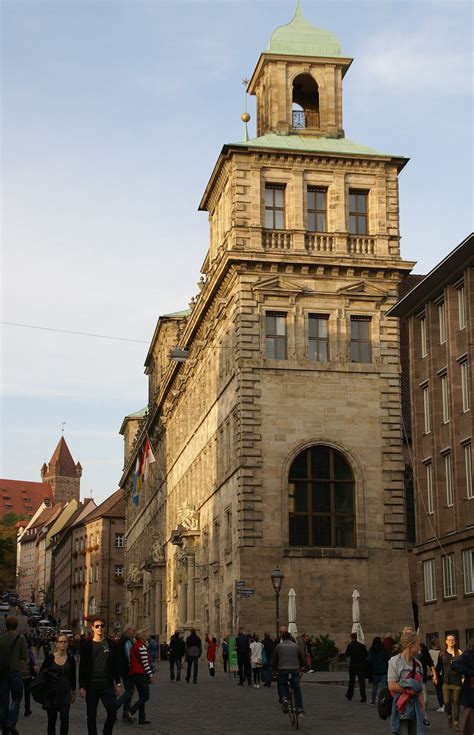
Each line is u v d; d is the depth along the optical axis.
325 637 60.91
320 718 32.25
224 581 67.94
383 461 65.94
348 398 66.25
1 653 25.23
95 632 23.08
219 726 29.84
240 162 67.75
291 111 72.25
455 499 54.56
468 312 53.59
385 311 68.00
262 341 66.00
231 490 66.69
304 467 65.25
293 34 73.38
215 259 71.38
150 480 124.44
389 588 64.06
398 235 68.69
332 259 66.88
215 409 74.44
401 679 18.83
